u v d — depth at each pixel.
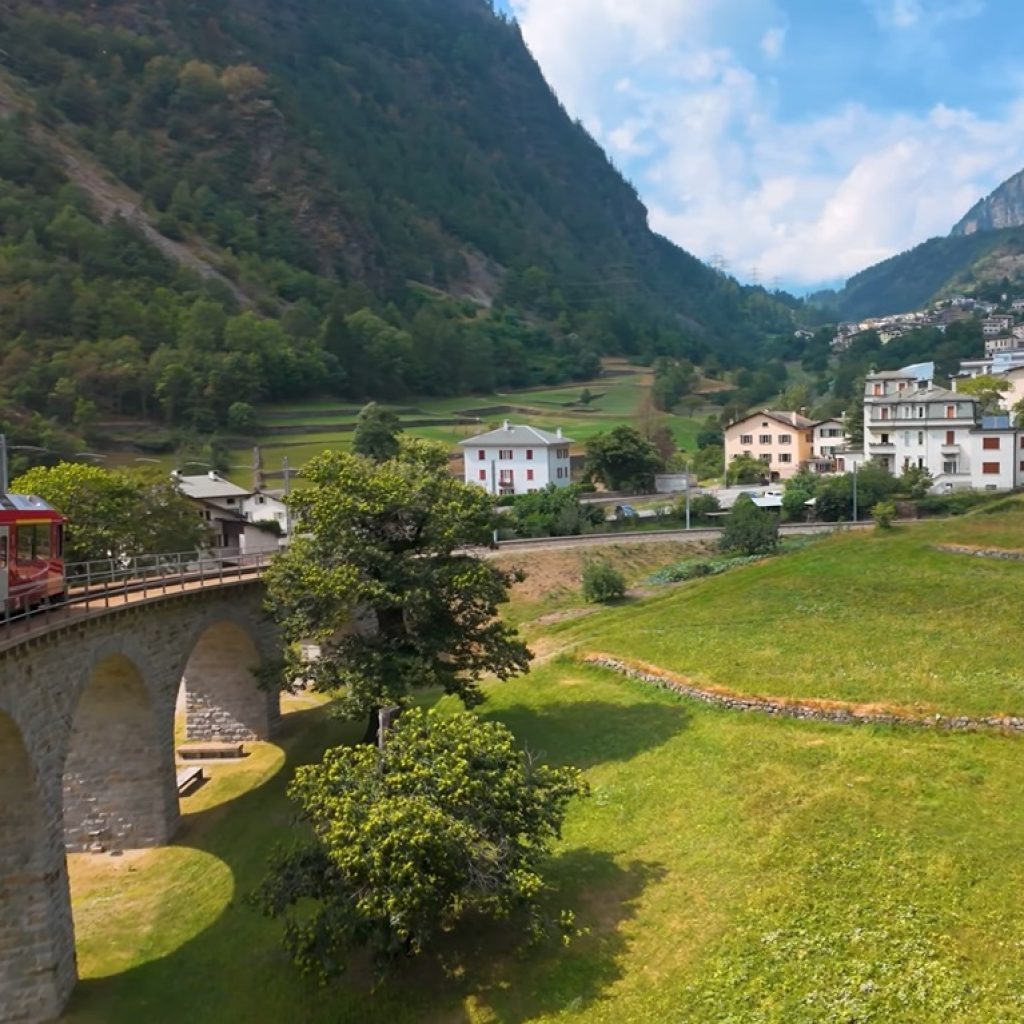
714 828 30.64
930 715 35.69
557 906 28.16
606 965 25.16
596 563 73.50
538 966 25.64
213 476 101.44
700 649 47.97
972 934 23.19
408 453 45.78
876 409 102.00
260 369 151.50
